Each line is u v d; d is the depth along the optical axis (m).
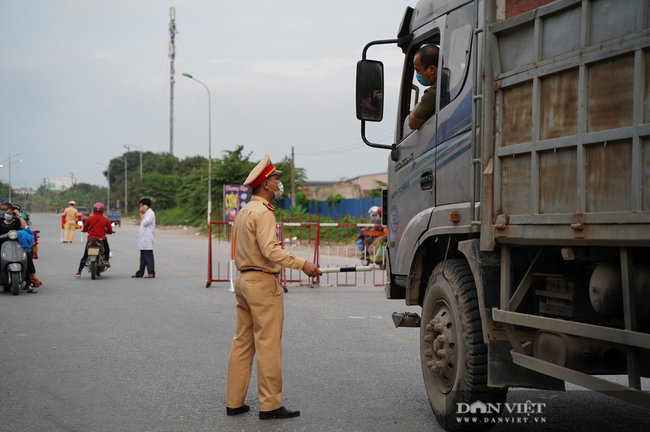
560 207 2.94
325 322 8.40
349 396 4.91
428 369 4.27
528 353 3.46
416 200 4.84
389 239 5.54
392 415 4.41
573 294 3.14
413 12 5.20
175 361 6.05
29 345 6.76
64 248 23.11
